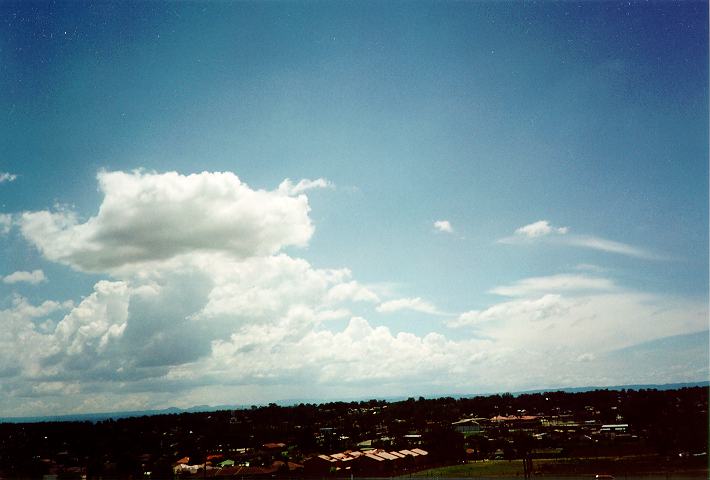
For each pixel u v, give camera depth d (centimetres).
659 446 8456
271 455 11812
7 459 11681
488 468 8331
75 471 10356
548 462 8294
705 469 6731
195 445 13662
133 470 10119
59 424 18875
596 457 8438
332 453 11819
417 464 9856
